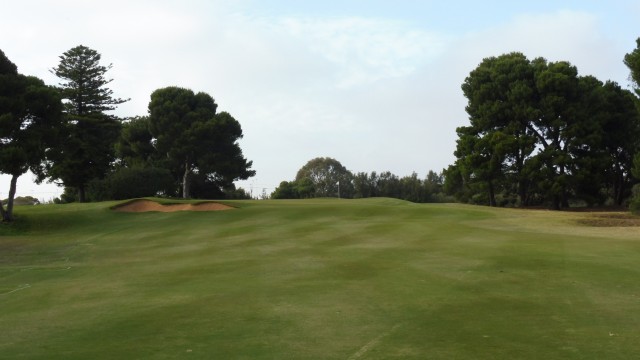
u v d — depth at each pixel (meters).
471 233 22.31
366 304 10.33
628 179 53.41
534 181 48.34
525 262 14.78
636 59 33.06
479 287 11.71
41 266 18.25
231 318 9.54
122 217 33.31
